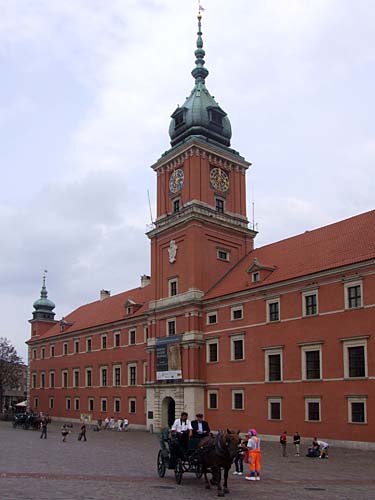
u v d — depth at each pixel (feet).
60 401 320.50
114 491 66.74
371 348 144.36
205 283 214.90
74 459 111.45
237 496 66.13
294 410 164.35
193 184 222.28
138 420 249.96
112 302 317.01
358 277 150.51
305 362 163.32
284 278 175.32
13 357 371.97
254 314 184.85
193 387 201.46
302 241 198.90
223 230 225.97
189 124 235.61
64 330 333.21
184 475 84.99
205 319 208.33
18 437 187.62
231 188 236.02
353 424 145.89
